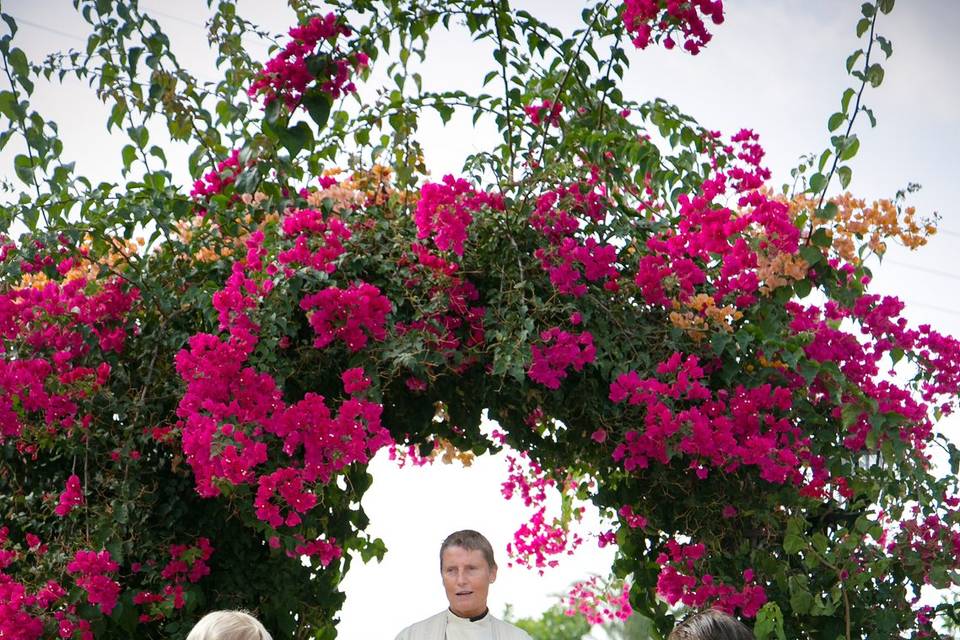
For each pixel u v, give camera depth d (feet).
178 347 12.17
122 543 11.31
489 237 12.60
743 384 12.73
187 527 12.14
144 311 12.37
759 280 12.59
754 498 13.15
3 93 12.42
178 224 13.30
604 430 12.83
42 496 11.80
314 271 11.64
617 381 12.50
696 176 13.85
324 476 11.23
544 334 11.87
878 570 12.89
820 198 12.87
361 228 12.56
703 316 12.57
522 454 14.71
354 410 11.21
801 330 12.72
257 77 12.48
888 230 13.01
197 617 12.02
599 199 13.11
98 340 12.09
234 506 11.91
